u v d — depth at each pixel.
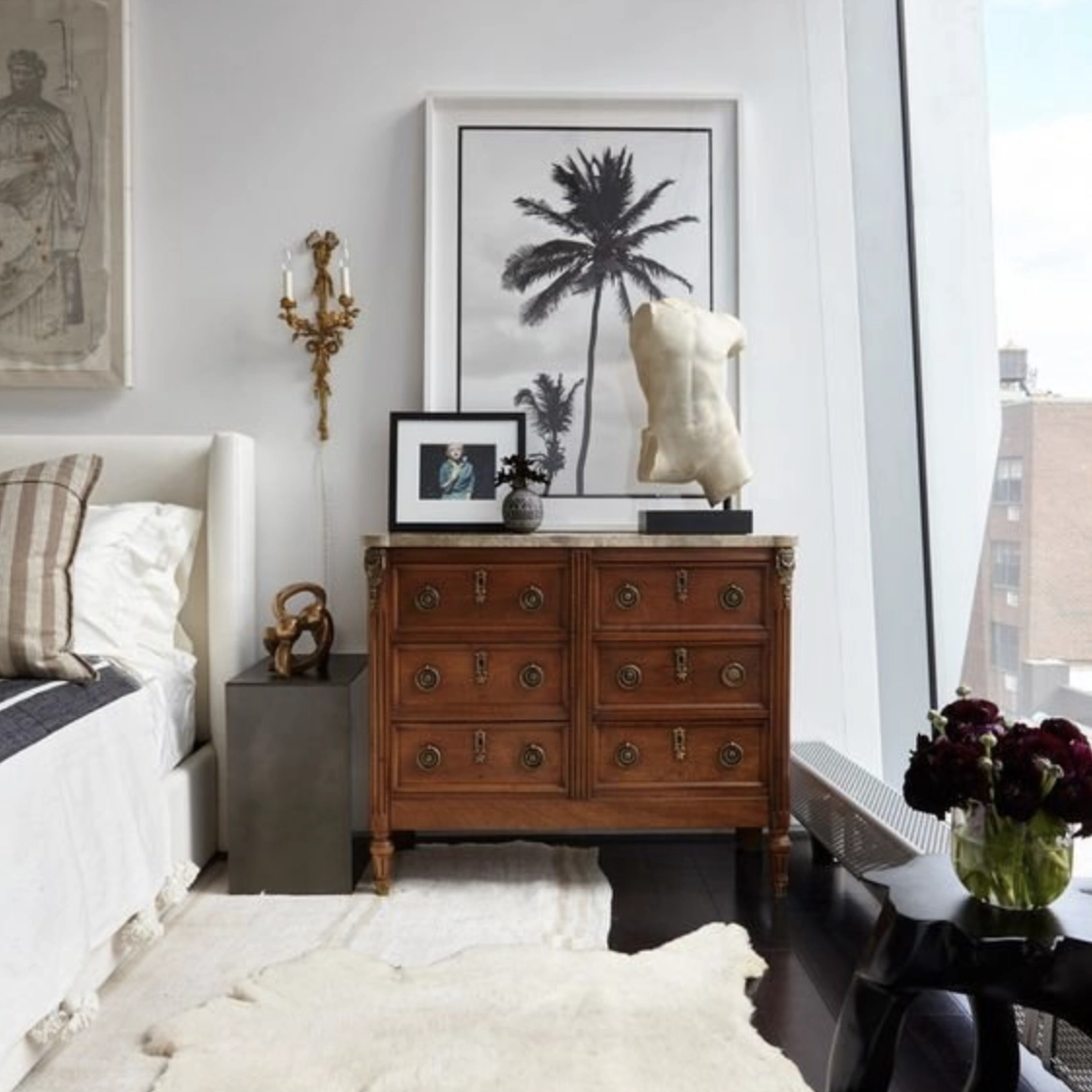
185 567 2.75
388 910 2.38
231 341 2.91
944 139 2.50
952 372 2.50
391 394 2.91
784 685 2.47
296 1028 1.79
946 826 2.14
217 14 2.88
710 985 1.96
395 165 2.89
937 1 2.52
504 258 2.88
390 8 2.88
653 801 2.48
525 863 2.71
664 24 2.90
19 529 2.13
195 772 2.58
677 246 2.90
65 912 1.71
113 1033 1.82
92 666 2.14
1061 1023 1.56
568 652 2.47
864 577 2.93
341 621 2.92
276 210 2.90
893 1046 1.34
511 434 2.80
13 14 2.84
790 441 2.93
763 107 2.91
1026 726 1.38
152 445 2.81
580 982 1.97
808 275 2.92
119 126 2.85
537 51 2.89
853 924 2.31
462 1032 1.78
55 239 2.86
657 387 2.69
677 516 2.57
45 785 1.70
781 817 2.48
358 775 2.90
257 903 2.44
